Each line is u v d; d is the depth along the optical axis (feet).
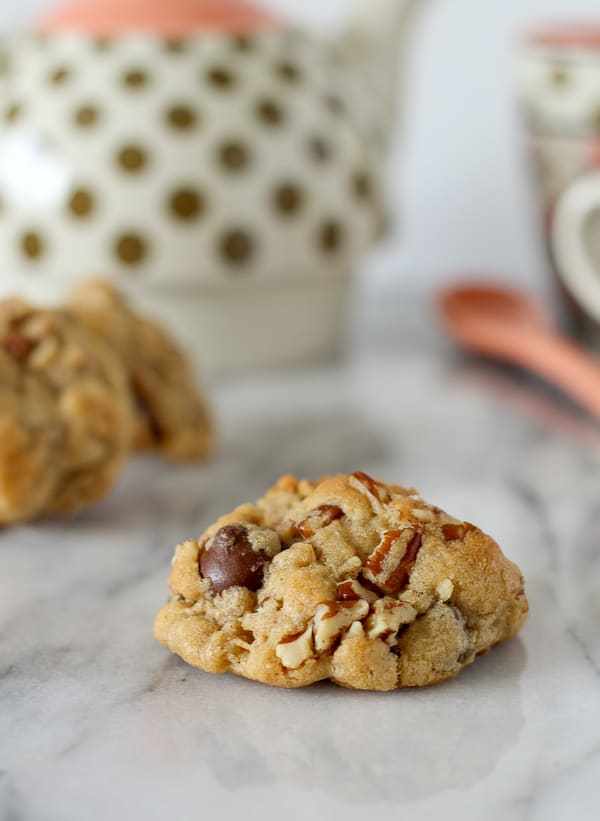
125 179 1.71
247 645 1.24
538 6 2.10
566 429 1.73
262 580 1.25
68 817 1.12
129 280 1.74
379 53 1.86
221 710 1.22
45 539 1.47
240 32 1.77
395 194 2.18
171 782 1.15
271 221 1.74
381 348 2.00
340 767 1.16
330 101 1.79
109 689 1.24
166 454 1.62
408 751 1.18
